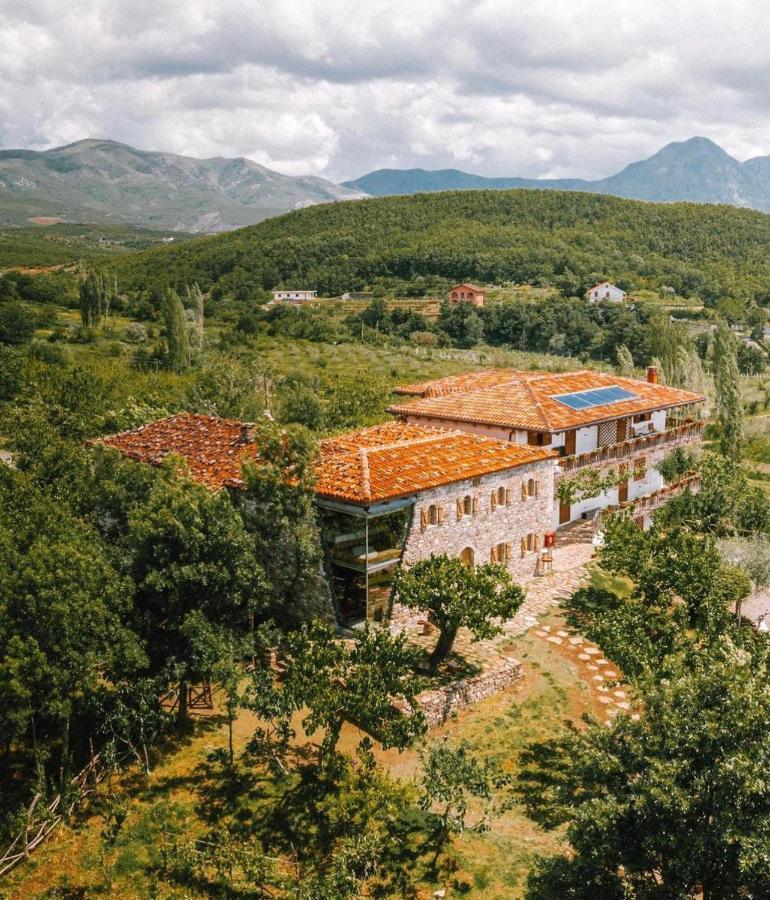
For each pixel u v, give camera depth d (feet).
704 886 55.77
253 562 83.25
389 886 68.03
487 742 85.76
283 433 97.45
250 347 408.26
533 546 122.83
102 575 75.05
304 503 94.63
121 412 156.04
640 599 109.60
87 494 95.35
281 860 68.54
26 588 70.23
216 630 79.51
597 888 57.31
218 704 89.10
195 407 174.29
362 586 99.40
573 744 68.64
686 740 56.24
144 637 78.28
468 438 120.37
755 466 228.22
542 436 135.85
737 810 52.95
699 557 102.17
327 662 76.59
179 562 79.30
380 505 96.48
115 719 75.87
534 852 71.72
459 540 108.37
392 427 130.52
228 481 105.50
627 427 158.71
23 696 66.08
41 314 383.45
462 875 69.41
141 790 75.87
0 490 91.97
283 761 79.82
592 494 141.38
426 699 86.53
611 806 55.88
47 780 75.46
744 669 58.18
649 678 63.26
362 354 409.90
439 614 90.22
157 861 69.00
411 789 71.41
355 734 85.35
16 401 174.81
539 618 111.65
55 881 66.74
